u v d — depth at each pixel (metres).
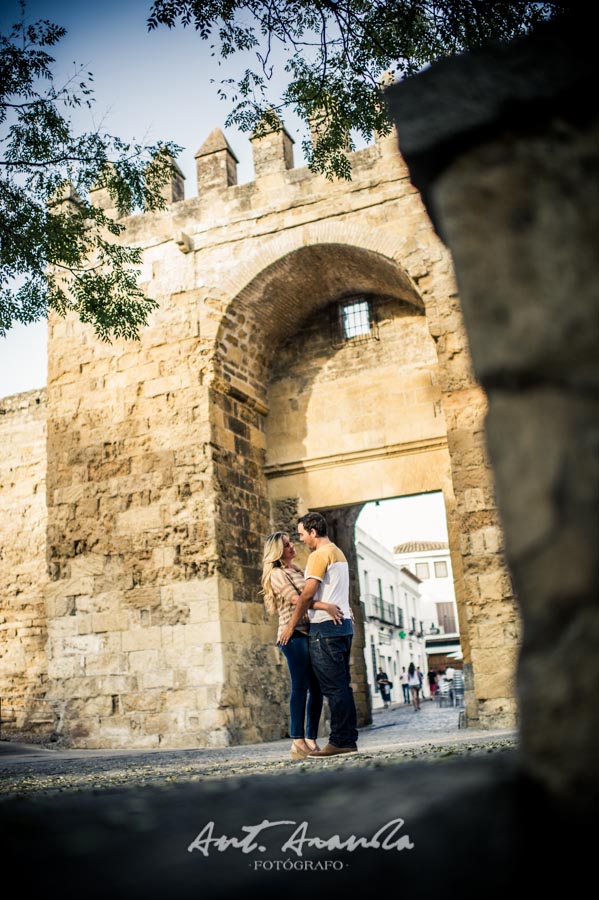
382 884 1.04
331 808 1.51
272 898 1.05
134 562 13.91
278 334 16.20
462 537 11.86
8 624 18.08
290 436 15.91
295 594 6.32
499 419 1.23
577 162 1.30
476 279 1.29
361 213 13.91
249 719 13.27
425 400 15.00
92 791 2.55
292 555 6.63
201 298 14.62
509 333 1.24
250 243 14.57
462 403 12.37
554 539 1.13
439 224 1.54
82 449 14.81
